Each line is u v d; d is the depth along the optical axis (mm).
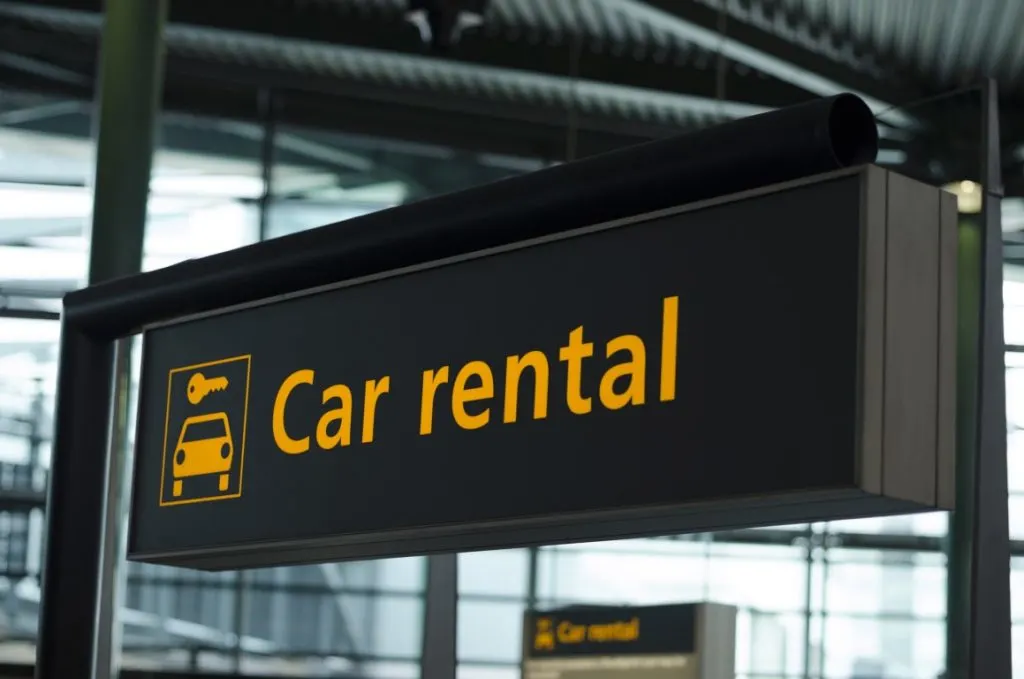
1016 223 15914
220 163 17266
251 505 2020
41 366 16969
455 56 16375
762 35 14273
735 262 1554
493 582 17578
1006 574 7922
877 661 16516
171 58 16875
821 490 1438
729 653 11812
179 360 2170
